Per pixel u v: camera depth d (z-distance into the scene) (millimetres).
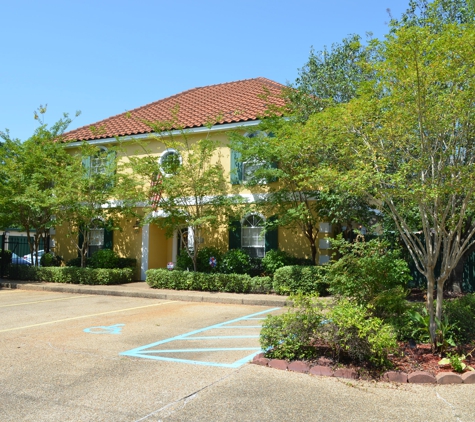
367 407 4961
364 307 7078
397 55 6664
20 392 5422
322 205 14156
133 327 9367
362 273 7758
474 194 6609
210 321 10039
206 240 17031
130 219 18531
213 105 19297
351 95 14078
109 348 7531
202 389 5484
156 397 5238
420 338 7039
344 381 5754
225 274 14289
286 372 6098
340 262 7941
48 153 17656
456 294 12805
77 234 18609
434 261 6723
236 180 16359
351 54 14719
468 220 11219
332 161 8914
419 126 6641
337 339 6180
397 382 5742
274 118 14109
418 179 6891
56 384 5703
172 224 15586
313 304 6773
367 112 7125
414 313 7160
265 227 14523
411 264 14523
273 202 14398
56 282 17359
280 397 5227
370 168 6793
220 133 16969
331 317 6289
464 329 7078
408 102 6703
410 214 9266
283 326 6438
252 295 13484
